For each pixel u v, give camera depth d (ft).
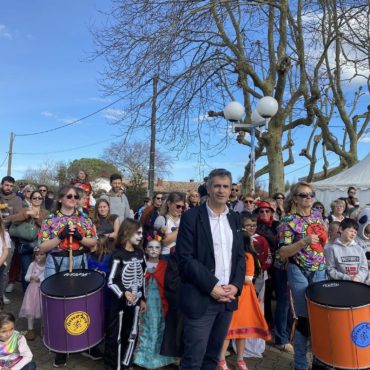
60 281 12.32
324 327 11.26
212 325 10.32
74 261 13.48
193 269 9.74
